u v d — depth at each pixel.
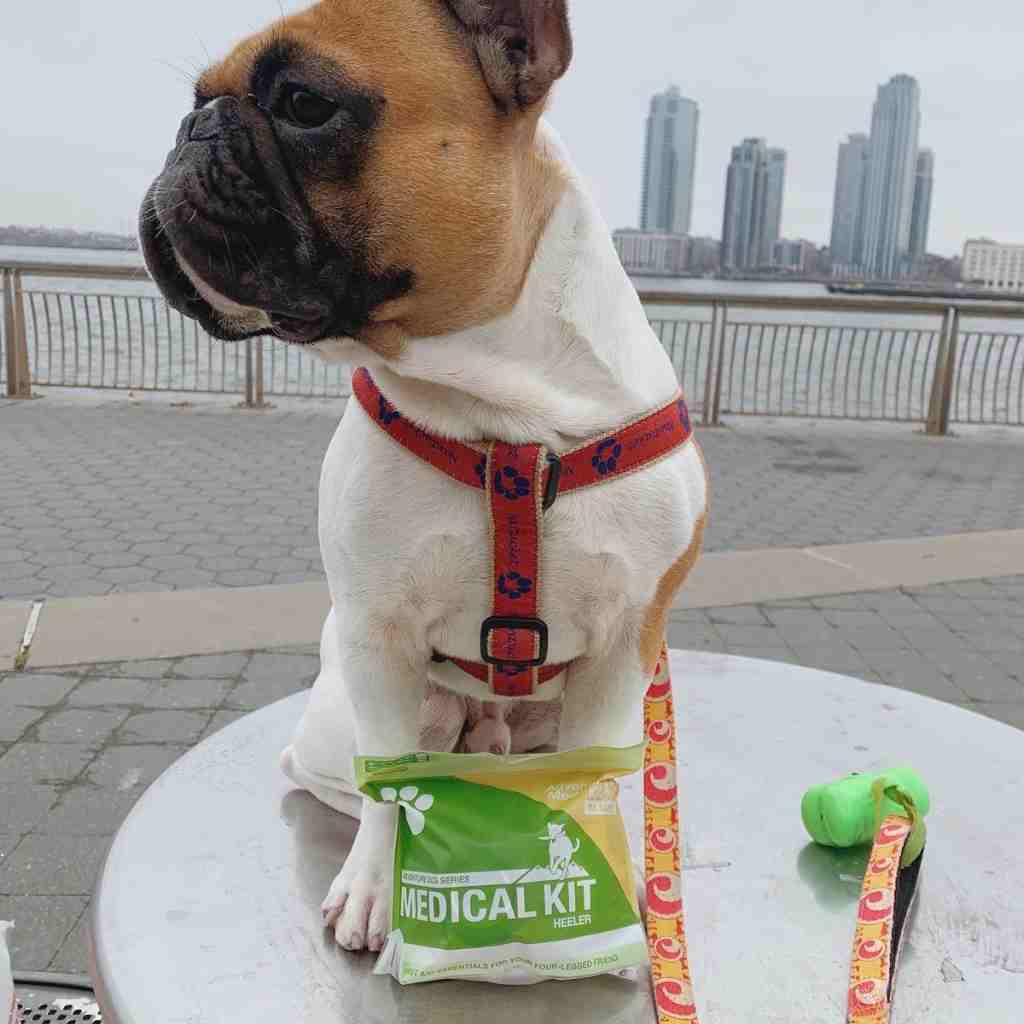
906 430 10.35
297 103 1.32
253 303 1.37
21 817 3.08
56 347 12.48
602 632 1.60
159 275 1.44
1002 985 1.43
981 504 7.22
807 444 9.39
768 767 2.07
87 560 5.27
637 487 1.53
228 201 1.32
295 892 1.64
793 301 10.27
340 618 1.60
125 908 1.57
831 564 5.68
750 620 4.84
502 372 1.46
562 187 1.48
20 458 7.48
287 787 1.98
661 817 1.65
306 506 6.46
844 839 1.75
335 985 1.44
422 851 1.46
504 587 1.54
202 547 5.54
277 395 10.42
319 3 1.39
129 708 3.74
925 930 1.56
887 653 4.52
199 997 1.39
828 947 1.53
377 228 1.34
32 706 3.73
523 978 1.45
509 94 1.37
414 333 1.43
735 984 1.44
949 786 1.99
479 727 1.95
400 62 1.33
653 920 1.53
